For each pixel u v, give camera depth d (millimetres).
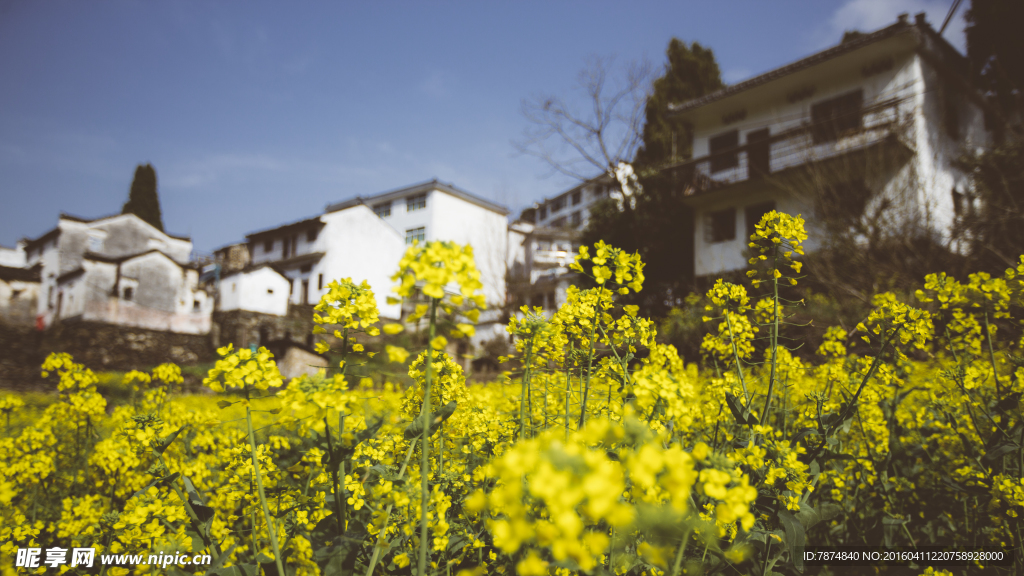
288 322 31656
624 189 23656
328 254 34031
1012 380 3287
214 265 36125
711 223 19359
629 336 2676
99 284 30719
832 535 3365
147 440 2602
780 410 3277
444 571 2086
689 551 2037
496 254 34688
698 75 25812
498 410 3873
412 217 39094
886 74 16391
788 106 18578
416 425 2127
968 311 3635
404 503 1878
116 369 29375
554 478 874
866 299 9438
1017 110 14828
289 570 2160
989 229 10195
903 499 3357
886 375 3051
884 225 12016
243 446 2514
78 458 4016
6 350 26453
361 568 2158
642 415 2174
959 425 3439
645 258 21156
